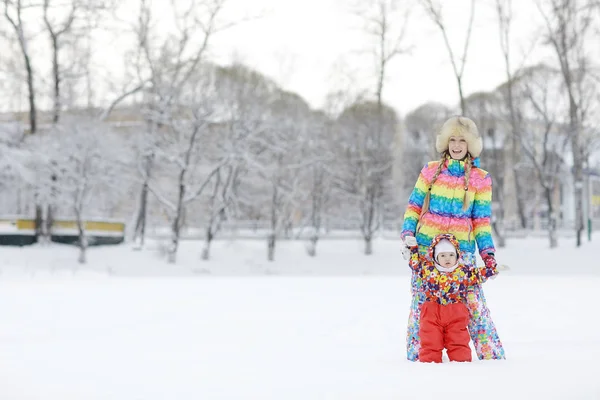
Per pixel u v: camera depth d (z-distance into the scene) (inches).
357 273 1407.5
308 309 404.8
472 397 124.0
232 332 297.1
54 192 1330.0
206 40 1412.4
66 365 182.1
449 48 1453.0
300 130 1550.2
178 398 133.6
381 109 1679.4
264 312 388.8
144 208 1466.5
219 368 172.1
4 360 193.3
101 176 1325.0
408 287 599.5
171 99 1400.1
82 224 1299.2
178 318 358.9
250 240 1691.7
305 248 1560.0
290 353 217.2
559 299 455.2
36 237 1368.1
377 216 1592.0
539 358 170.6
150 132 1445.6
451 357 181.5
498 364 159.3
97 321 345.7
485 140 2079.2
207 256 1418.6
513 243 1611.7
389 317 360.5
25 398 137.4
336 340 270.8
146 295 511.5
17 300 467.2
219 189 1438.2
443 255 180.4
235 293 530.0
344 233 1910.7
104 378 158.6
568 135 1627.7
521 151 1811.0
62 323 337.1
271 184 1493.6
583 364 155.6
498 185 1894.7
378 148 1641.2
